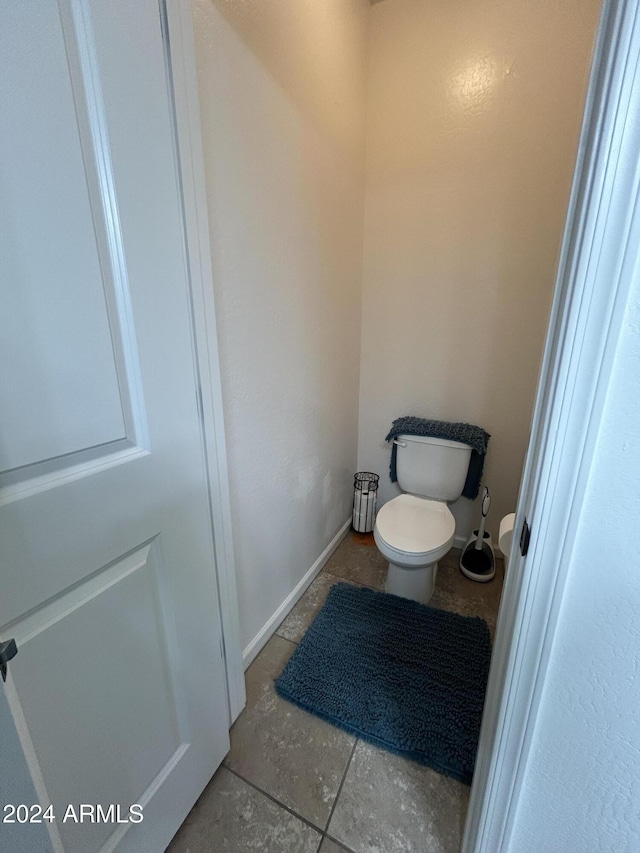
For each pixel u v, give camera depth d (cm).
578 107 149
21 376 52
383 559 207
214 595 97
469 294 184
